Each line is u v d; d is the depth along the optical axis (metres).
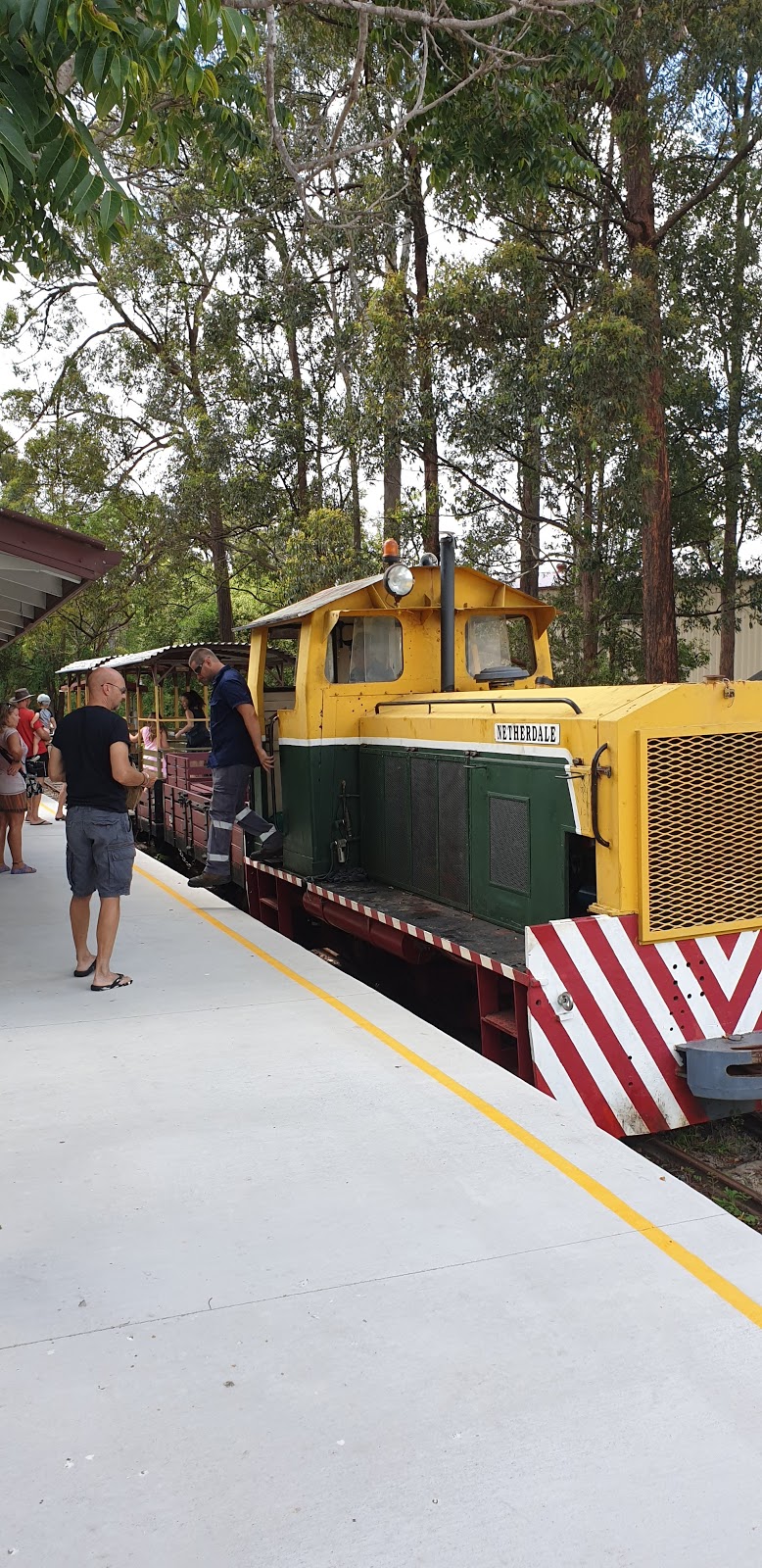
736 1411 2.38
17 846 9.67
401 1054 4.72
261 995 5.68
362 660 7.38
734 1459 2.23
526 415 15.06
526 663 7.59
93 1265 3.00
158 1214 3.27
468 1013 6.71
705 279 18.05
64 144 4.86
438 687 7.50
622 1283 2.88
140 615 29.62
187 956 6.53
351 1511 2.10
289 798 7.86
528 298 15.58
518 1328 2.69
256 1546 2.01
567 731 4.93
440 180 11.52
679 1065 4.72
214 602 33.72
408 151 16.28
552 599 21.41
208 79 6.00
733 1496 2.13
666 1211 3.28
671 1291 2.84
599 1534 2.04
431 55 10.12
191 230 19.44
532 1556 1.98
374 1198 3.36
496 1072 4.48
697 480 18.55
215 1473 2.21
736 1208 4.33
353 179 17.44
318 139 12.66
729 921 4.81
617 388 13.90
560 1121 3.96
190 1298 2.84
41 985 5.89
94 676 5.75
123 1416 2.38
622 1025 4.64
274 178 16.47
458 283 15.57
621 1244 3.07
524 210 16.62
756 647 23.94
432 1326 2.70
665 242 17.56
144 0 5.15
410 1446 2.28
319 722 7.27
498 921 5.71
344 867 7.30
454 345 15.95
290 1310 2.77
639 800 4.61
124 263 21.70
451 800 6.15
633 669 20.30
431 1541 2.02
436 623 7.45
